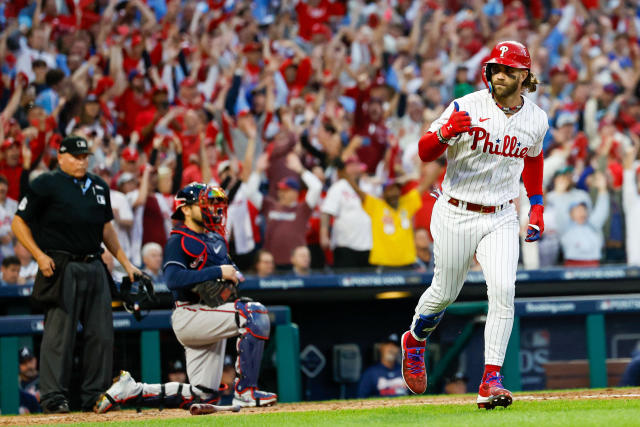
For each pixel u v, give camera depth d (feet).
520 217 121.19
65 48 128.98
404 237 117.29
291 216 114.11
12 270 98.94
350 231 114.93
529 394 65.98
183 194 60.59
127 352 90.22
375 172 129.08
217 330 60.49
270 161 120.47
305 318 108.27
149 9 139.23
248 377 61.00
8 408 84.53
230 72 131.54
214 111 123.34
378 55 153.69
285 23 154.71
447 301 50.34
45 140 109.29
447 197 48.80
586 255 123.54
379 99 130.31
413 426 41.32
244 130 121.80
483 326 100.94
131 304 71.82
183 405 62.64
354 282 106.11
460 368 101.19
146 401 62.23
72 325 68.08
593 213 126.93
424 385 53.67
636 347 104.37
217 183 114.52
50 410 67.21
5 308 97.04
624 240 128.77
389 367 105.70
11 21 127.13
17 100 114.01
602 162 132.26
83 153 68.64
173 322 61.16
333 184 119.03
